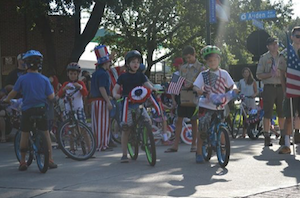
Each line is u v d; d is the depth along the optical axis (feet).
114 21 93.66
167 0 92.94
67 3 64.80
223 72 24.40
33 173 23.48
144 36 98.48
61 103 30.12
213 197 17.21
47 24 71.92
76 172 23.34
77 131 27.71
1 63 80.53
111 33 103.04
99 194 18.20
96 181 20.80
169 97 37.09
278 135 39.93
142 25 98.22
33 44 82.23
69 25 82.23
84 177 21.89
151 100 26.81
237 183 19.61
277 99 32.27
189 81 29.37
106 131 32.14
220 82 24.23
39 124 23.88
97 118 31.96
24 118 23.81
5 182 21.25
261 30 49.47
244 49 104.63
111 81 35.63
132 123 26.00
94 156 29.14
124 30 95.30
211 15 45.27
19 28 81.51
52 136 37.88
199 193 17.92
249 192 17.81
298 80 27.02
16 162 27.55
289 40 27.32
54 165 24.80
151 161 24.70
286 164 24.13
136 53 26.00
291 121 27.78
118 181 20.66
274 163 24.52
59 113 31.24
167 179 20.84
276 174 21.40
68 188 19.48
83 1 63.87
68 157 28.99
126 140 26.40
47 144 23.16
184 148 32.89
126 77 26.09
